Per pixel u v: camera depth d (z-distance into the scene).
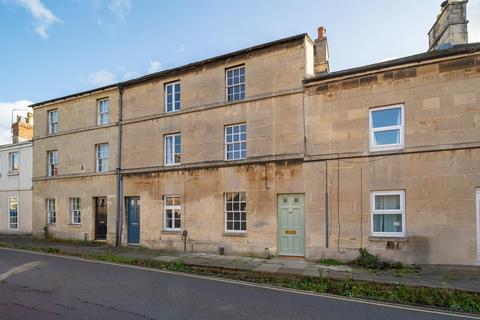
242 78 13.89
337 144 11.63
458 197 9.81
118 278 9.16
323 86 12.02
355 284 8.40
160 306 6.58
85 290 7.80
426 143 10.32
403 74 10.80
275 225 12.38
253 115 13.23
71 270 10.24
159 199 15.24
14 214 22.47
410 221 10.34
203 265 10.98
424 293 7.46
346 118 11.57
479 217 9.58
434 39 13.05
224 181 13.60
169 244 14.72
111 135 17.23
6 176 22.97
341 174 11.47
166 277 9.38
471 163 9.74
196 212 14.17
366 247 10.89
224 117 13.91
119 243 16.17
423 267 9.98
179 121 15.09
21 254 13.59
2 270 10.20
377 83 11.17
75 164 18.48
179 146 15.31
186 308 6.47
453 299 7.10
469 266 9.55
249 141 13.21
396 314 6.23
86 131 18.23
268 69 13.09
